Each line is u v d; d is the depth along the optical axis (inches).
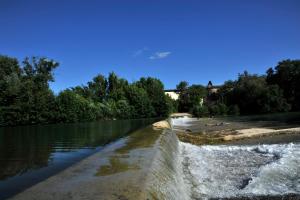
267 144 1067.9
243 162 764.6
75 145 1136.2
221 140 1234.0
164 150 643.5
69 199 291.0
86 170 414.6
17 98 2554.1
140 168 423.2
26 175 660.7
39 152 982.4
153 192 327.9
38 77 3102.9
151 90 4210.1
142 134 959.0
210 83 6363.2
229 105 4271.7
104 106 3491.6
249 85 4109.3
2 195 511.8
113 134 1551.4
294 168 662.5
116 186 332.5
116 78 4350.4
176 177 506.6
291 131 1317.7
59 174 391.9
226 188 538.6
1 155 936.3
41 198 295.4
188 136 1307.8
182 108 5152.6
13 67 2999.5
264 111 3882.9
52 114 2721.5
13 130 1996.8
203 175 637.3
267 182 564.1
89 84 4347.9
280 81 4097.0
